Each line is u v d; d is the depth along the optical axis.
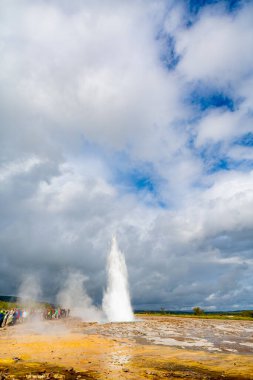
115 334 22.08
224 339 19.69
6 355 13.41
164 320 39.47
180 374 10.19
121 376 9.88
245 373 10.33
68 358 12.98
